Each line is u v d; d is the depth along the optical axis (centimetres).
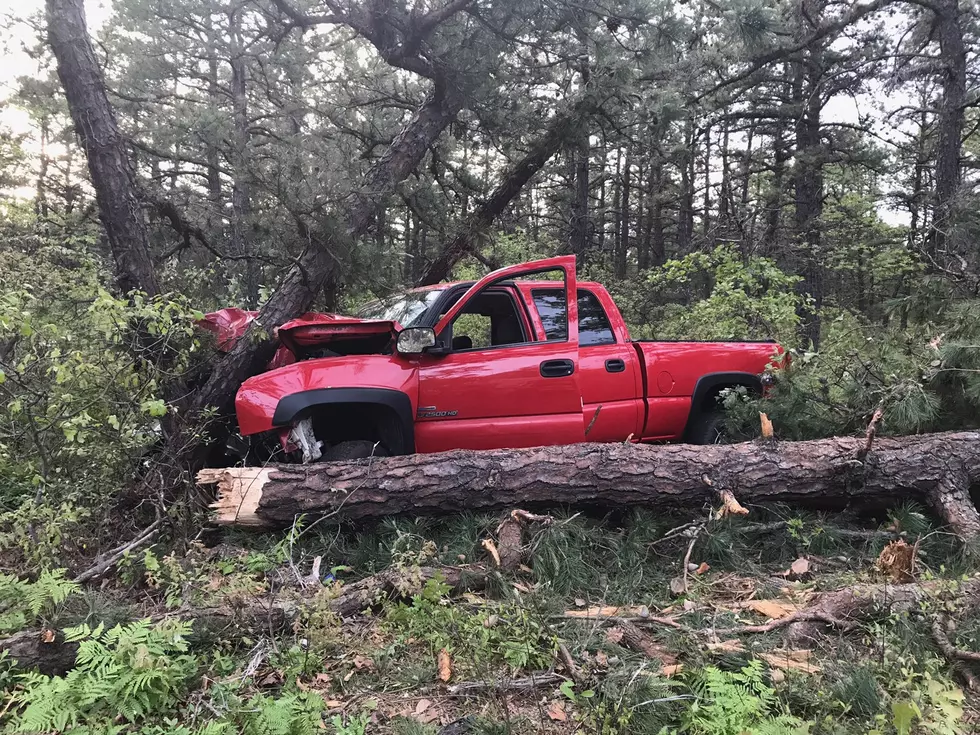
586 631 298
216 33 1534
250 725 218
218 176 1253
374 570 372
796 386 518
